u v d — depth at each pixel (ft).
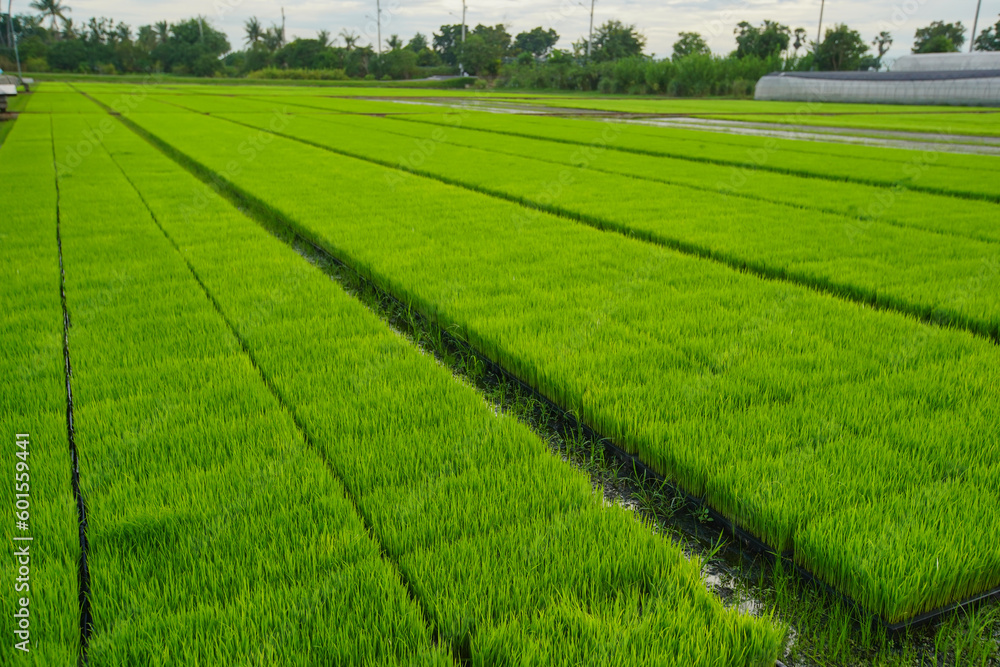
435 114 122.83
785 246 27.94
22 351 16.51
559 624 8.09
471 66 300.20
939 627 9.18
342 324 18.94
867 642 8.84
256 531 9.82
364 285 24.68
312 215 33.88
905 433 12.51
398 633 8.00
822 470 11.27
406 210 35.73
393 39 331.16
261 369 16.21
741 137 81.35
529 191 42.27
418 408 13.85
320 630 7.93
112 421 13.15
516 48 387.96
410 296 21.56
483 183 45.52
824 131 91.40
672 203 38.22
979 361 16.17
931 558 9.15
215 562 9.25
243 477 11.27
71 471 11.33
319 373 15.58
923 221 33.12
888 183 45.93
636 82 242.17
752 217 34.12
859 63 233.55
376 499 10.68
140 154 60.39
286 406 14.29
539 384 15.80
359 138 77.71
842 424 13.05
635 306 20.26
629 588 8.87
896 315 19.70
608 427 13.53
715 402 14.01
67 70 327.26
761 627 8.27
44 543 9.53
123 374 15.34
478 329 18.25
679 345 17.20
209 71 327.26
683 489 12.03
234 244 28.35
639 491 12.44
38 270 23.47
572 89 264.93
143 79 298.56
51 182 43.83
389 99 180.45
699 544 11.01
